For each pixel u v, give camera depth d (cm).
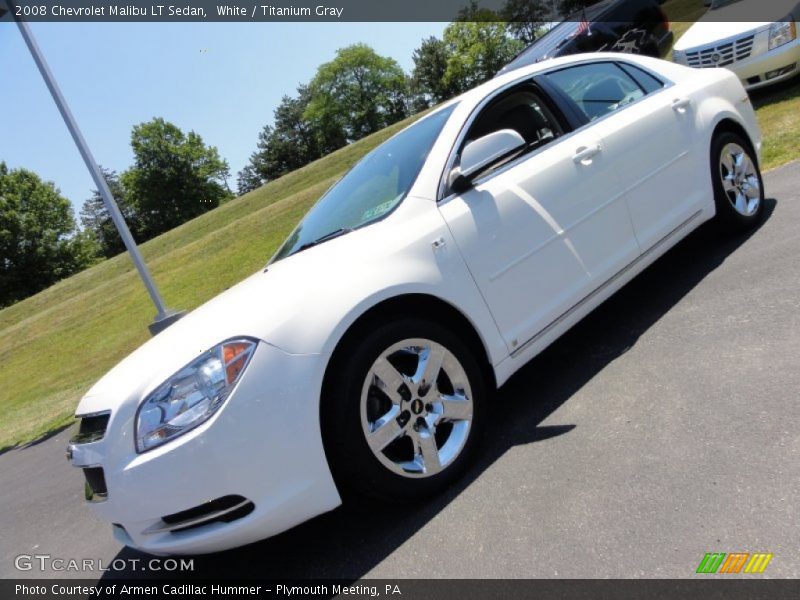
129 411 222
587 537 205
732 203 415
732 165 419
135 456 217
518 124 328
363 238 271
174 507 214
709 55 748
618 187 342
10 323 2891
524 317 293
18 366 1722
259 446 217
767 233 409
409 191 290
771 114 712
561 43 994
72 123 796
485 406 279
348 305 239
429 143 313
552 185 315
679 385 276
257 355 222
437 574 214
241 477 215
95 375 1218
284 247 353
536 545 210
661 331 337
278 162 10019
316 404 227
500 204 296
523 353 292
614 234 337
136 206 8150
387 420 244
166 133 8144
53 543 383
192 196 8162
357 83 8581
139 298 1755
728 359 281
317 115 8619
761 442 220
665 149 372
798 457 206
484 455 280
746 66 728
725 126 422
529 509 230
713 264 397
